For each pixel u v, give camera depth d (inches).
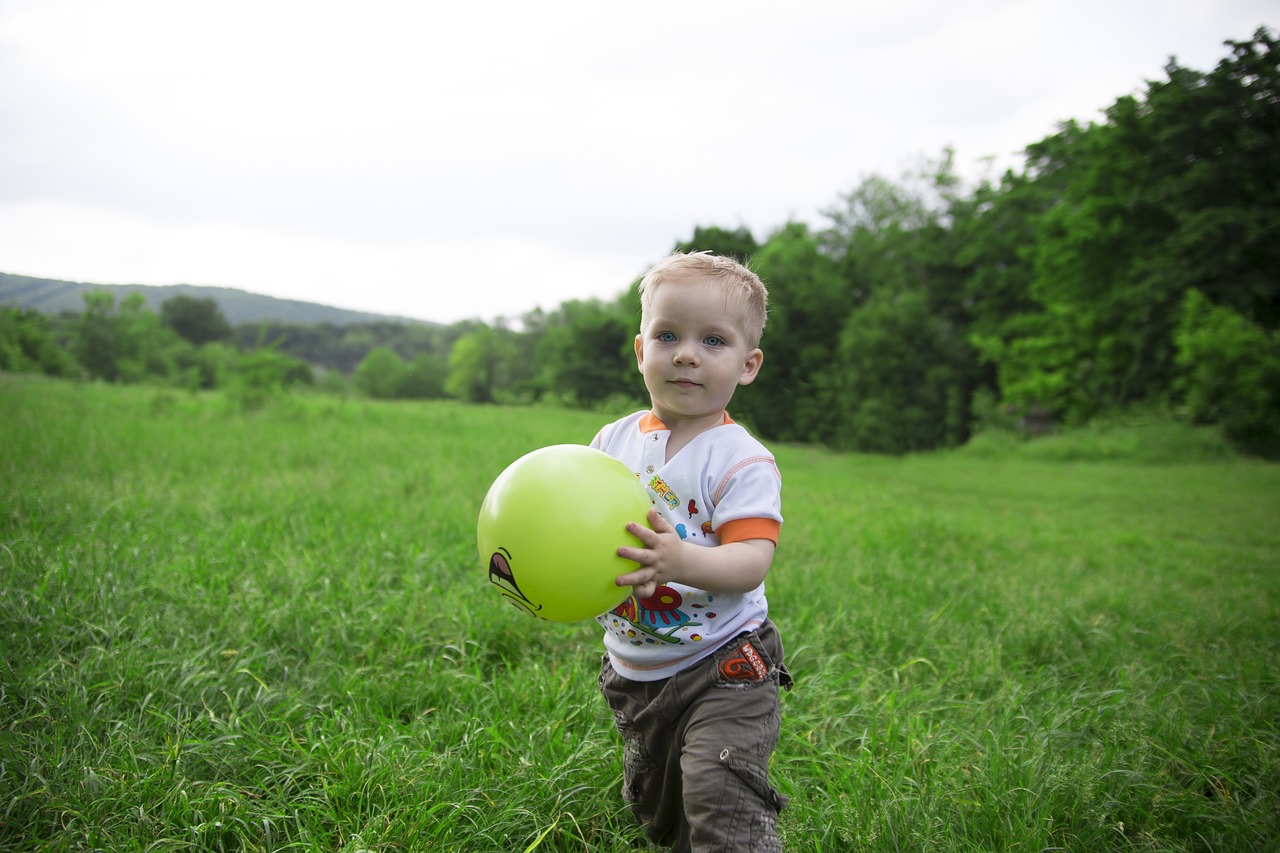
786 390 1105.4
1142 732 119.6
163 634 127.0
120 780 88.7
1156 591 226.1
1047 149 1369.3
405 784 93.0
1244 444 832.9
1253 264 999.0
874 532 290.0
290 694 113.3
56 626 123.2
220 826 83.4
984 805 95.5
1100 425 939.3
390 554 183.3
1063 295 1151.6
